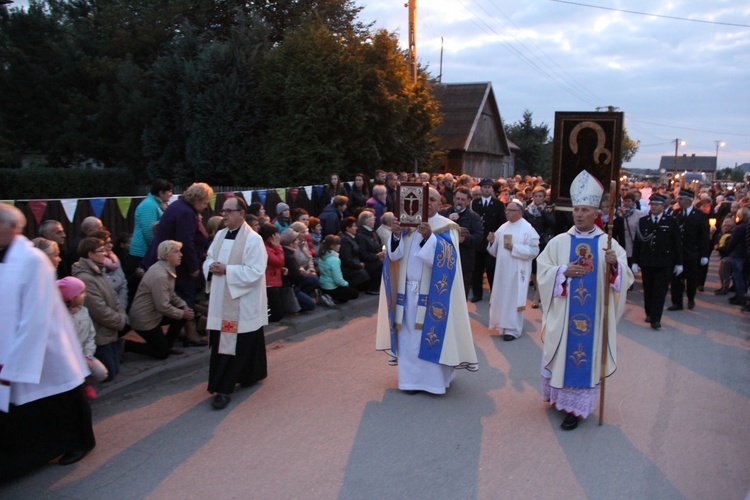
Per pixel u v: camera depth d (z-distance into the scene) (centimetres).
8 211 389
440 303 563
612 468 436
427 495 397
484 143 3366
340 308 902
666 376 646
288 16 2567
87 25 2694
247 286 544
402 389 580
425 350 565
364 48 1719
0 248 393
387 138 1791
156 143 2080
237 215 549
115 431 492
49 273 397
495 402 562
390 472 427
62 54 2545
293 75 1672
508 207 781
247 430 495
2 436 402
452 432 494
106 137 2459
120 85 2300
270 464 438
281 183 1670
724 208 1616
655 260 845
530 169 4775
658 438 488
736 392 600
